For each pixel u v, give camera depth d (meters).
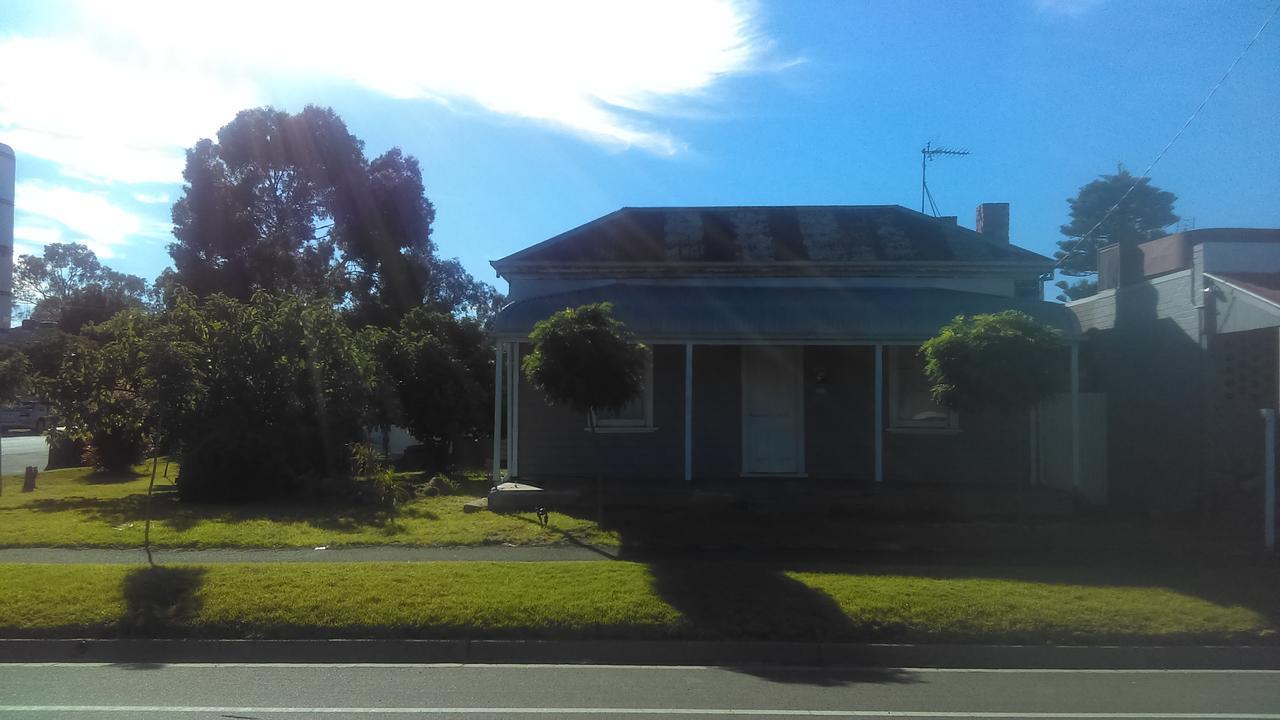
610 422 16.06
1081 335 14.47
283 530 12.46
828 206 18.62
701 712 6.24
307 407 16.88
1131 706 6.46
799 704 6.46
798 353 16.11
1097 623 8.15
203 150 38.78
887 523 13.09
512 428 15.28
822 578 9.70
